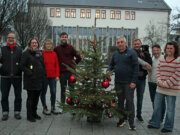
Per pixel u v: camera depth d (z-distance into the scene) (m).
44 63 5.54
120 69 4.70
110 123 5.08
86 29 52.12
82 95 4.79
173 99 4.48
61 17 51.22
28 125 4.79
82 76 4.87
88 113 4.57
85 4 52.06
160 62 4.63
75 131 4.46
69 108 4.83
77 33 51.59
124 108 5.12
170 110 4.48
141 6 53.94
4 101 5.24
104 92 4.88
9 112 5.86
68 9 51.38
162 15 54.22
